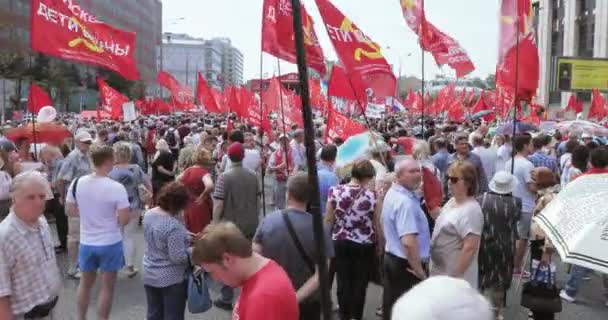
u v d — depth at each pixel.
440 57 9.65
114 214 5.65
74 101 70.75
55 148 9.50
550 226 2.66
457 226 4.77
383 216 5.26
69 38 7.22
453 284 1.70
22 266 3.90
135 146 14.17
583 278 8.04
